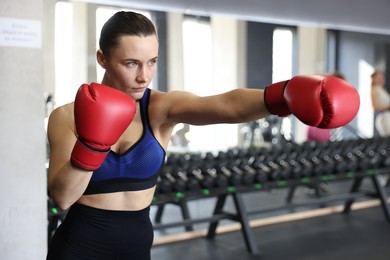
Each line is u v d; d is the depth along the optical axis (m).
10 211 2.15
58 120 1.19
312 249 3.42
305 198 5.15
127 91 1.14
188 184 3.28
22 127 2.17
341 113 0.94
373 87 5.30
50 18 3.80
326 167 3.83
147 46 1.09
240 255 3.30
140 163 1.23
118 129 1.00
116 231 1.25
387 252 3.31
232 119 1.09
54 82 3.85
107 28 1.11
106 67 1.16
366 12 5.34
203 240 3.65
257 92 1.05
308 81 0.96
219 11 4.46
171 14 4.39
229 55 4.78
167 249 3.44
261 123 5.05
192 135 4.70
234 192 3.43
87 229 1.24
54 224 2.79
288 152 4.43
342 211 4.48
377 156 4.17
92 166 1.01
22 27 2.15
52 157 1.16
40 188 2.21
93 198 1.24
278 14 4.79
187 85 4.57
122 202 1.25
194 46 4.56
